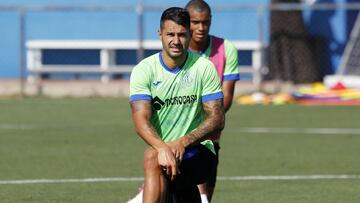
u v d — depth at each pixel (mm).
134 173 30078
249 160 33250
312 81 68000
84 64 72250
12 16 72562
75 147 36781
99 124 45594
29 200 25172
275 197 25781
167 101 18359
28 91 65688
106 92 64375
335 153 35219
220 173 30188
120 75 72125
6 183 28000
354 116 49688
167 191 18016
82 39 72688
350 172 30438
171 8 18062
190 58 18453
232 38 71438
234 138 40125
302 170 30859
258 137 40500
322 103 57250
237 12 71250
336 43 70250
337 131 42906
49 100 60156
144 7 62531
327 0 70750
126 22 72562
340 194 26250
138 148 36531
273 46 66875
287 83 65625
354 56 68312
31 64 70875
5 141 38812
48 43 70750
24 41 70125
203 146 18734
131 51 71125
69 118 48469
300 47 67312
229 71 22688
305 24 70875
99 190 26812
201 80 18422
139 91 18188
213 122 18234
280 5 65500
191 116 18578
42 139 39531
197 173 18641
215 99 18422
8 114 50656
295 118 48750
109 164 32094
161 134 18625
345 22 70438
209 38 22719
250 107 55125
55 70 69188
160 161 17359
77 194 26141
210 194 21266
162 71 18266
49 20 72750
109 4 72250
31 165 31812
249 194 26250
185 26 17938
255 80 65312
